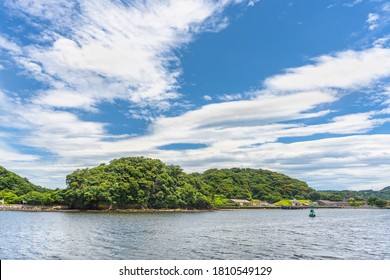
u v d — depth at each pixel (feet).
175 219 400.47
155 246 171.63
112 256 145.18
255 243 186.19
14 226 279.08
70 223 312.91
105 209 568.82
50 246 169.78
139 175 623.77
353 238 215.51
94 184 580.30
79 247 167.12
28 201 606.96
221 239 202.69
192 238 205.98
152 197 629.10
